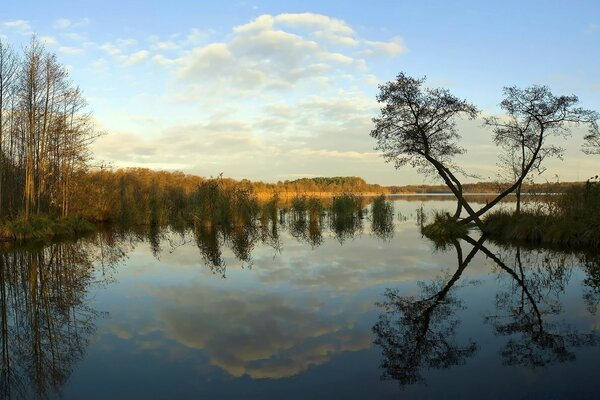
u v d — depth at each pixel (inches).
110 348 309.3
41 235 1018.1
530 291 468.1
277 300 439.8
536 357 282.0
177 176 2353.6
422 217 1397.6
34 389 244.8
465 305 415.2
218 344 314.7
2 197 1220.5
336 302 430.6
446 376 254.7
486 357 283.4
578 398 224.2
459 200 1015.6
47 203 1304.1
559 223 830.5
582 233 783.1
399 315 383.6
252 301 437.4
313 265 641.6
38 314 404.2
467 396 228.4
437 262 656.4
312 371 264.2
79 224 1207.6
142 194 1596.9
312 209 1414.9
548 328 343.3
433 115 981.2
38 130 1163.9
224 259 711.1
